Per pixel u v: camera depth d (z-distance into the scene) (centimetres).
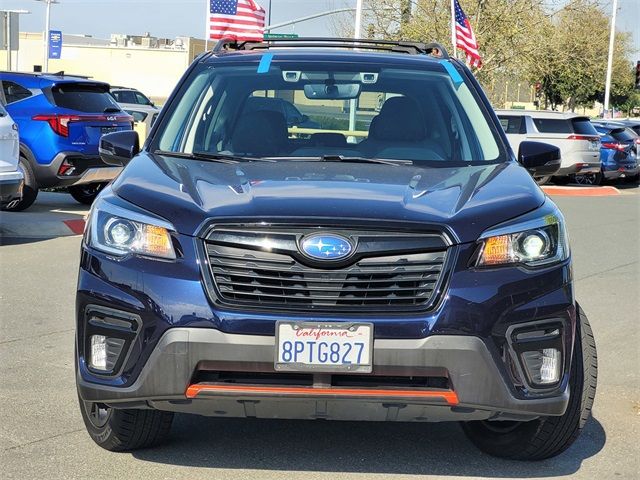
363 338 348
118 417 410
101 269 371
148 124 2002
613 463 433
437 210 371
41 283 829
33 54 6881
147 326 357
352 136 486
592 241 1255
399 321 349
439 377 356
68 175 1238
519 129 2133
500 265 363
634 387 564
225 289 356
